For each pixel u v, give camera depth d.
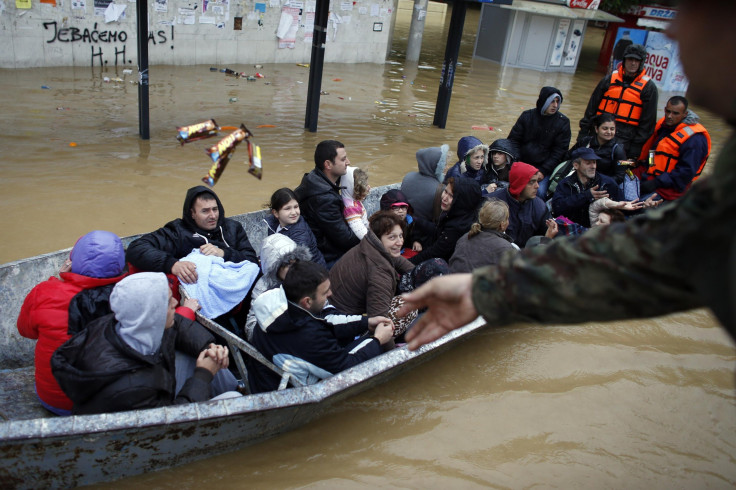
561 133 6.57
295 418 3.34
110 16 11.87
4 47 10.85
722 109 0.88
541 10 17.64
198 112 9.90
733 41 0.84
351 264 3.97
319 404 3.20
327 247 4.84
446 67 10.46
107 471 2.84
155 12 12.53
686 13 0.88
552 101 6.39
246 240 4.45
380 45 16.73
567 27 18.42
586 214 5.73
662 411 3.94
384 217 4.14
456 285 1.26
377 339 3.67
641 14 17.84
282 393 3.06
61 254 3.90
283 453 3.26
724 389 4.19
